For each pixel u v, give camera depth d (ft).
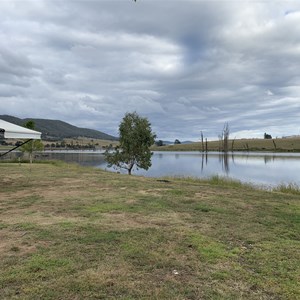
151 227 20.02
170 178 55.77
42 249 15.75
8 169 62.80
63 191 34.37
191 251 16.02
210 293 11.72
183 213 24.35
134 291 11.71
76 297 11.20
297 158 181.88
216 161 155.43
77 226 19.75
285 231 20.08
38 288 11.78
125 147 79.25
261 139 466.70
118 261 14.43
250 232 19.67
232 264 14.53
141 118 80.48
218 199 30.94
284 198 33.83
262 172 97.66
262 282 12.73
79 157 162.71
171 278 12.92
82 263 14.11
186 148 406.41
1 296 11.18
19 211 24.17
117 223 20.80
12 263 14.02
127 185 39.70
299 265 14.55
